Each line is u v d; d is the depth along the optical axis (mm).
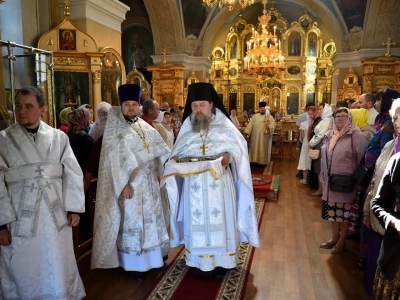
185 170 2701
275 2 17844
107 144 2885
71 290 2361
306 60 17703
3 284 2213
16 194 2158
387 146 2342
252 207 2996
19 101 2152
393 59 12078
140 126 3029
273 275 3094
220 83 18797
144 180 2949
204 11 15273
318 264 3309
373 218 2328
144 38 16406
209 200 2840
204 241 2854
